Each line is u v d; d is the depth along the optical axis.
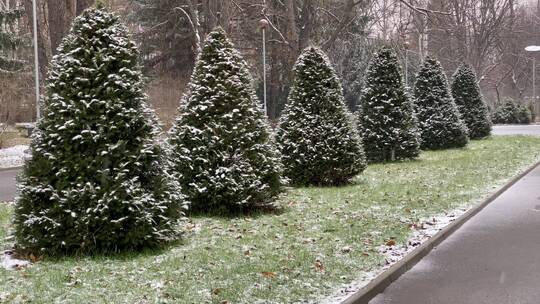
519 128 43.97
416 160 20.42
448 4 46.81
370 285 6.30
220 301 5.64
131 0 39.56
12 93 31.75
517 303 5.98
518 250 8.25
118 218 7.34
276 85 40.78
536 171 17.83
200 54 10.79
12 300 5.62
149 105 7.89
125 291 5.93
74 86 7.40
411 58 52.28
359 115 20.48
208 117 10.40
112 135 7.41
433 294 6.32
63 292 5.89
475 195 12.60
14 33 32.62
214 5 28.41
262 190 10.38
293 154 14.13
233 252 7.57
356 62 47.25
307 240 8.30
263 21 31.34
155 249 7.67
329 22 34.69
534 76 63.25
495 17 50.06
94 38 7.56
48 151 7.36
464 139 24.84
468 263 7.59
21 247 7.36
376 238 8.50
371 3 44.06
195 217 10.16
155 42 39.50
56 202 7.20
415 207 11.05
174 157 10.24
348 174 14.30
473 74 30.22
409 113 20.41
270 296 5.82
